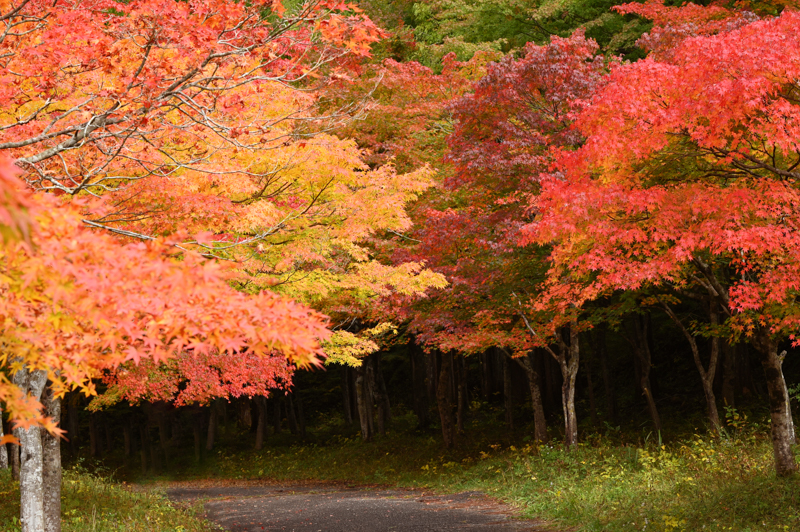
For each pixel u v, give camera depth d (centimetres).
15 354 350
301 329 330
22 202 175
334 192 1094
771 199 761
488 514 1253
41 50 562
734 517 865
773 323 913
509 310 1647
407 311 1689
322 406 3881
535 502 1285
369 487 2036
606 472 1359
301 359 346
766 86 677
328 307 1587
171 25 532
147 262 286
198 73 570
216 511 1537
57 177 604
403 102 2055
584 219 816
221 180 811
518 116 1428
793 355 2303
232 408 4066
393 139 2009
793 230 769
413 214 1830
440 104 1950
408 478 2073
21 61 577
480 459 2052
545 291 1356
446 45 2275
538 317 1638
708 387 1597
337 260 1309
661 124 741
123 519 1212
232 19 584
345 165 1117
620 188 806
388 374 3903
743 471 1051
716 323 1602
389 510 1364
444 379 2333
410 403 3572
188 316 313
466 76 2030
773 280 771
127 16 590
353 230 1112
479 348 1731
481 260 1573
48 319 313
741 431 1470
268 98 877
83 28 561
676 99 759
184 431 3812
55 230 267
